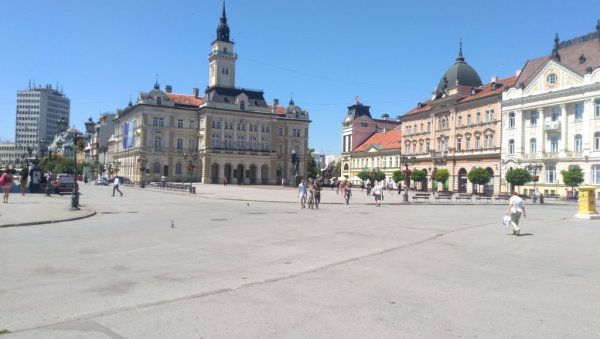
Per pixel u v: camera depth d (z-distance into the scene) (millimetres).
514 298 8680
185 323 6973
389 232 19438
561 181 63500
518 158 69438
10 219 20984
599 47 63188
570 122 63469
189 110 116250
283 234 18219
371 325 7004
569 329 6887
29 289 8914
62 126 56688
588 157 60250
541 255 13930
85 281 9641
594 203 27938
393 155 104188
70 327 6723
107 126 170625
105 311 7516
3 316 7219
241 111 116938
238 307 7844
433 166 88438
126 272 10617
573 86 62312
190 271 10828
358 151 119562
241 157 116000
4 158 167875
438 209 37438
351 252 13977
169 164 114312
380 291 9109
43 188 48906
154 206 33406
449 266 11914
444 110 85625
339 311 7703
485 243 16453
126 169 124438
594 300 8562
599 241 17188
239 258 12672
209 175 112375
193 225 21094
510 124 71562
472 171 70562
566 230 20859
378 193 40406
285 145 125812
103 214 26453
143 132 111375
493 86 77312
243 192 61125
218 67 119625
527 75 72938
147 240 15953
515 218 19047
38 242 15156
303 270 11102
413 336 6535
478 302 8367
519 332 6742
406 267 11672
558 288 9531
